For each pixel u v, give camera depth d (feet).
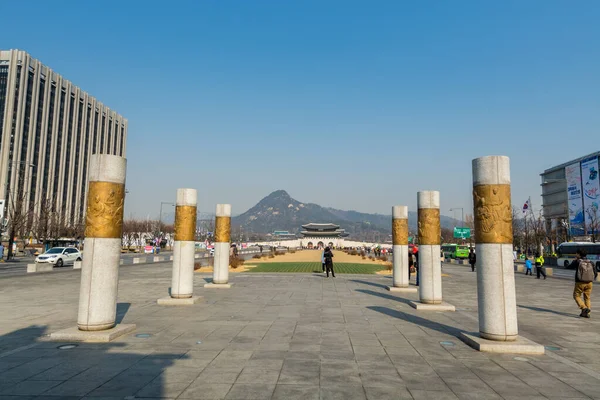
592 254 127.85
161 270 93.71
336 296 50.24
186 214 45.24
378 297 50.16
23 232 170.50
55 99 276.00
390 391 18.08
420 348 25.62
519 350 24.91
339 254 236.22
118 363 21.71
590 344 27.81
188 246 45.11
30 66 254.47
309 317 35.68
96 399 16.80
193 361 22.11
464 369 21.56
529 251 209.97
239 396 17.19
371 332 29.99
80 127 303.68
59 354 23.43
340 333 29.40
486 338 26.50
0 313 36.58
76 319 33.76
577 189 217.56
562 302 49.70
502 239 26.99
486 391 18.35
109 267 28.35
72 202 293.02
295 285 63.21
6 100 242.37
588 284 38.93
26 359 22.40
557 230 218.18
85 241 28.37
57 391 17.66
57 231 177.27
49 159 268.41
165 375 19.81
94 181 28.66
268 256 172.55
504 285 26.55
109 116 346.95
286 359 22.61
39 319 33.73
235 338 27.48
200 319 34.35
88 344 25.71
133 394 17.35
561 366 22.39
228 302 44.45
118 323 31.94
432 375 20.43
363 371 20.77
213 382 18.85
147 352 23.89
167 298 44.11
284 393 17.58
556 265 148.25
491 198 27.40
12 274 80.43
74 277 73.41
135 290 55.21
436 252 44.06
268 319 34.53
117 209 29.07
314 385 18.62
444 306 41.24
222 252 60.39
